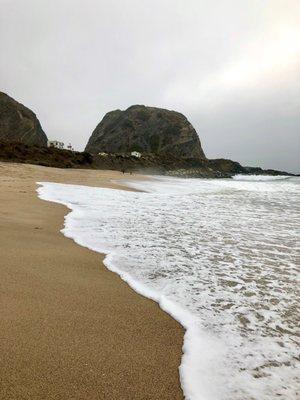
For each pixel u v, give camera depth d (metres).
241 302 4.42
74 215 10.47
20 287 4.37
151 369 2.88
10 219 8.85
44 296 4.18
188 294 4.63
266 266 6.09
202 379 2.77
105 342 3.25
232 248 7.36
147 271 5.52
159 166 87.81
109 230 8.59
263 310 4.20
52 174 31.53
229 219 11.62
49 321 3.55
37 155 56.34
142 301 4.31
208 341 3.39
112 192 19.64
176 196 20.34
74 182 25.59
